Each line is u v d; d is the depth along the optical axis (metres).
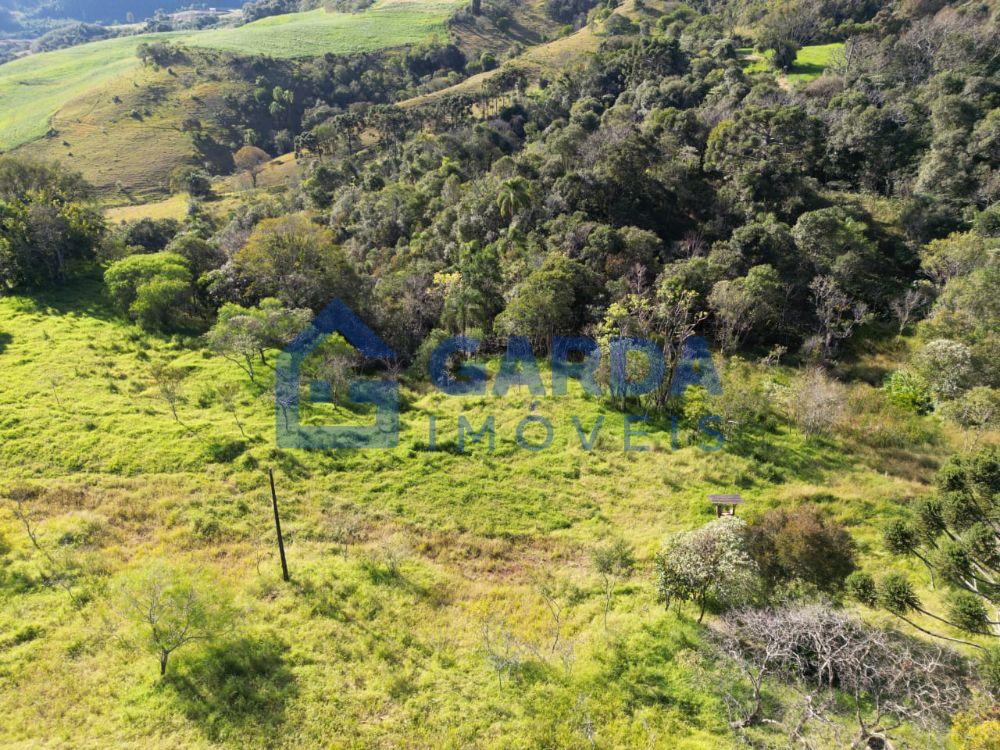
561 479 40.50
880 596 20.36
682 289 54.59
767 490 38.47
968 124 71.81
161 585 24.73
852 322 55.12
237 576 29.66
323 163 123.56
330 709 22.28
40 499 34.47
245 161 149.88
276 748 20.55
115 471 37.88
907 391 46.75
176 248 68.06
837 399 45.28
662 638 26.81
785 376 51.28
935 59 94.56
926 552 26.98
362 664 24.78
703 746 21.06
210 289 62.81
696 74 105.44
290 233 65.44
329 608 27.92
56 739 20.20
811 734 21.03
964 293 49.41
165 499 35.28
